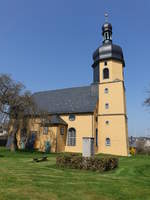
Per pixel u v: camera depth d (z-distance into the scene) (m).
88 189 9.46
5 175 11.75
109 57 39.09
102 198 8.24
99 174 13.85
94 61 41.56
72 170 15.04
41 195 8.13
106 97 38.00
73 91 43.12
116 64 39.34
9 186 9.12
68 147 36.12
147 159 26.11
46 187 9.40
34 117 34.69
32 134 37.34
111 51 39.41
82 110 36.69
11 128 35.19
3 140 43.91
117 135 35.25
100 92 38.84
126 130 37.44
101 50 40.09
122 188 9.88
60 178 11.75
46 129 36.22
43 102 43.75
